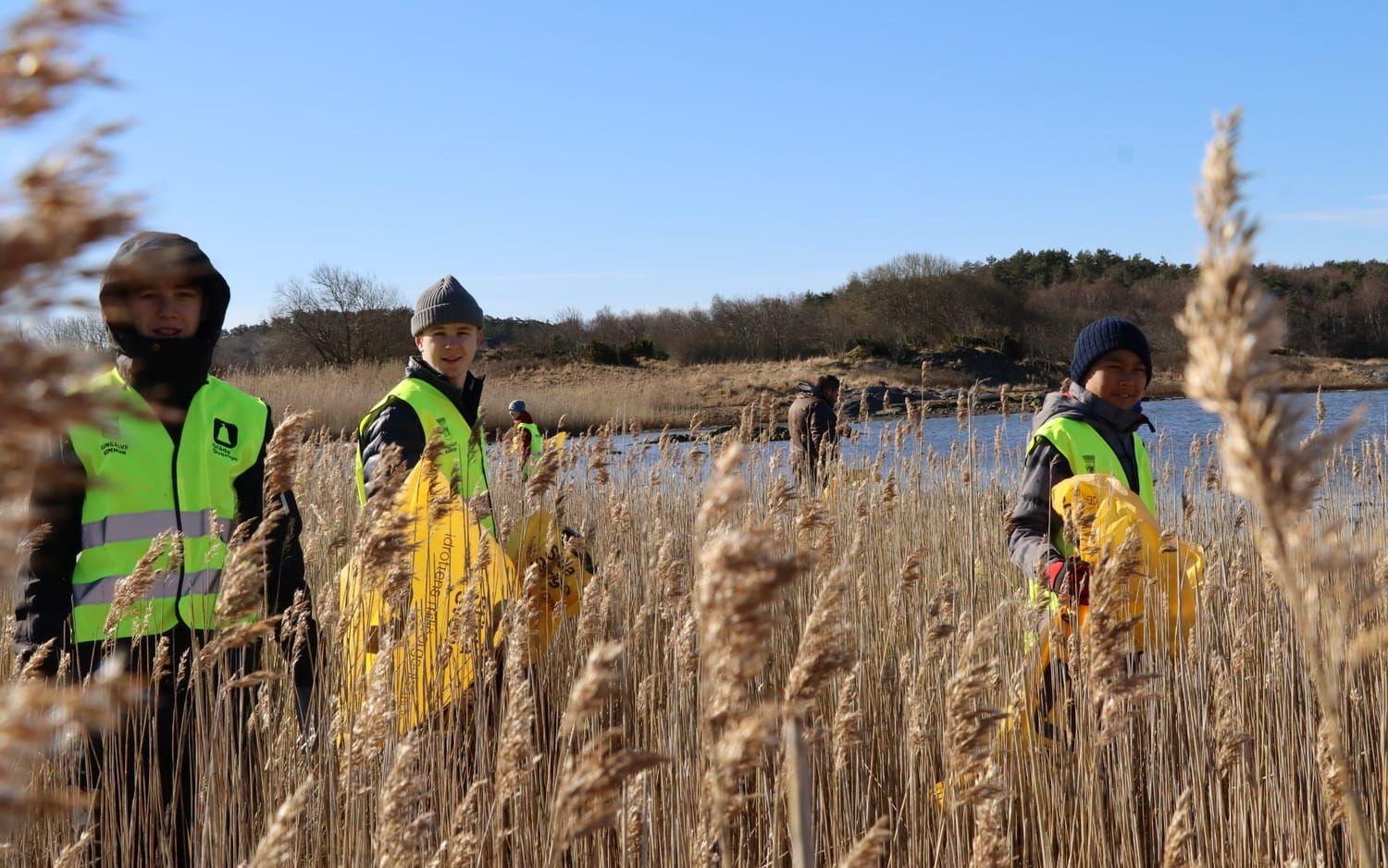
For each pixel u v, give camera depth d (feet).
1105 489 10.66
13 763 1.34
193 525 9.43
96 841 8.31
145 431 9.20
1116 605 7.25
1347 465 21.63
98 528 8.97
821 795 10.42
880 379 142.20
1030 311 172.14
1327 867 10.28
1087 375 12.04
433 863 6.53
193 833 8.32
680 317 181.16
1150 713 10.71
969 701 6.48
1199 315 2.28
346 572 10.17
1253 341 2.24
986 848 6.40
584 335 186.50
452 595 10.77
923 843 9.80
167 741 9.32
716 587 3.31
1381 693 11.05
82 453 8.86
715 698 3.52
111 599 8.99
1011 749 10.19
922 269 173.58
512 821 8.78
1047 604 10.87
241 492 9.95
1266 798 10.71
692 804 9.20
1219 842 10.03
